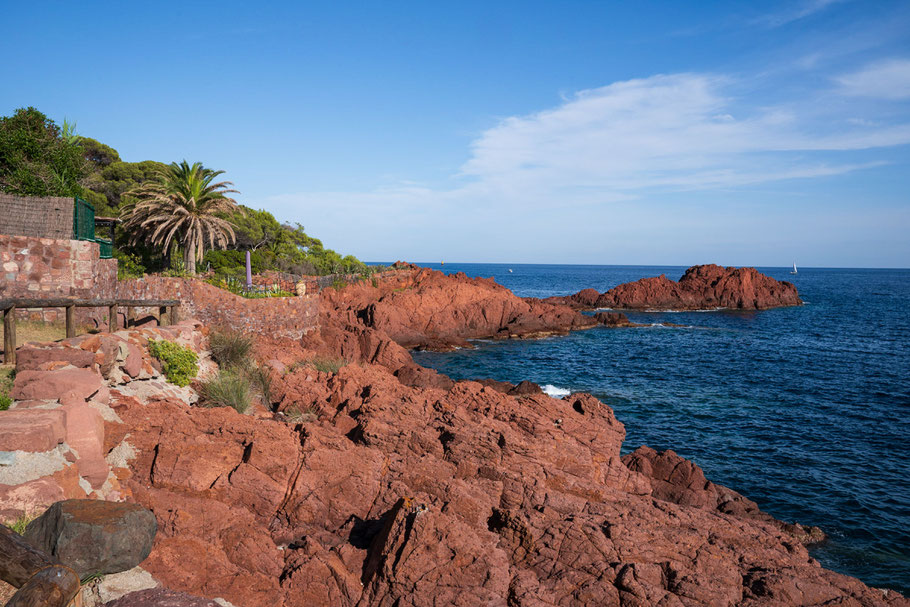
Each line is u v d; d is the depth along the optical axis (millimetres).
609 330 68750
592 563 11047
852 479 22641
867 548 17422
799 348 57562
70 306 13609
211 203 42594
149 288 25234
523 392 30938
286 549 10742
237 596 8836
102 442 10508
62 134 32844
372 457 13164
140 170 55781
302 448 12617
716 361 49469
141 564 8359
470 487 13117
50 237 18406
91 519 7609
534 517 12305
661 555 11836
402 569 9570
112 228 33719
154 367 15281
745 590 11469
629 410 32500
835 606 11219
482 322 61500
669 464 19016
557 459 15695
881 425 30109
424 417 16609
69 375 10672
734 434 28234
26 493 7867
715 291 102688
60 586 5484
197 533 9797
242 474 11320
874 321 83750
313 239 78938
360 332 37156
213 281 33188
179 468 10953
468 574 9812
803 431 28844
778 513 19672
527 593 9922
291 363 24812
